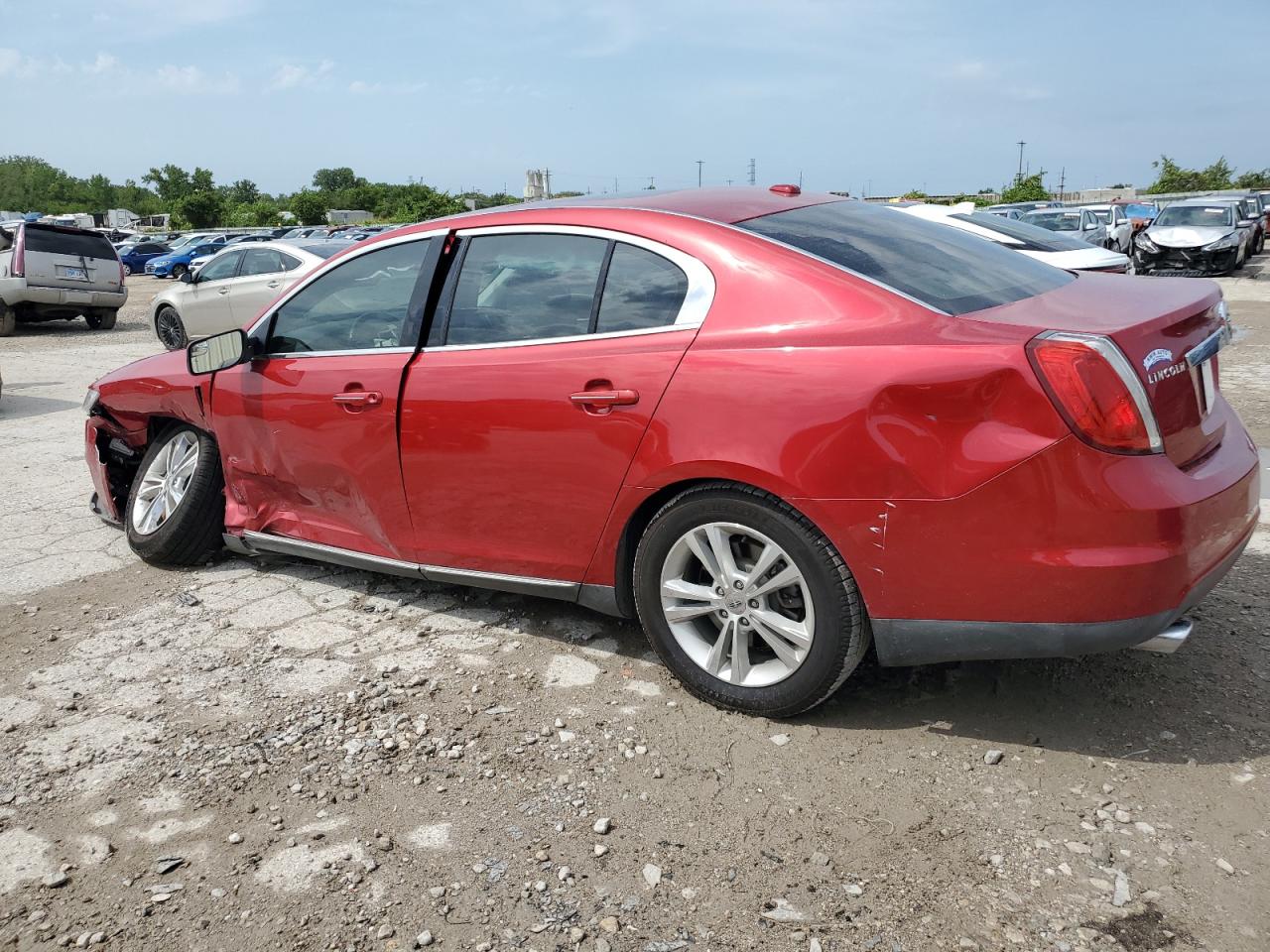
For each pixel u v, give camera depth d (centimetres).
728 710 314
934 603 270
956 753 286
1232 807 255
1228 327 309
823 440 271
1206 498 259
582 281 328
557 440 322
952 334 265
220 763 297
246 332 411
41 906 239
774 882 236
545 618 392
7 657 374
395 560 387
